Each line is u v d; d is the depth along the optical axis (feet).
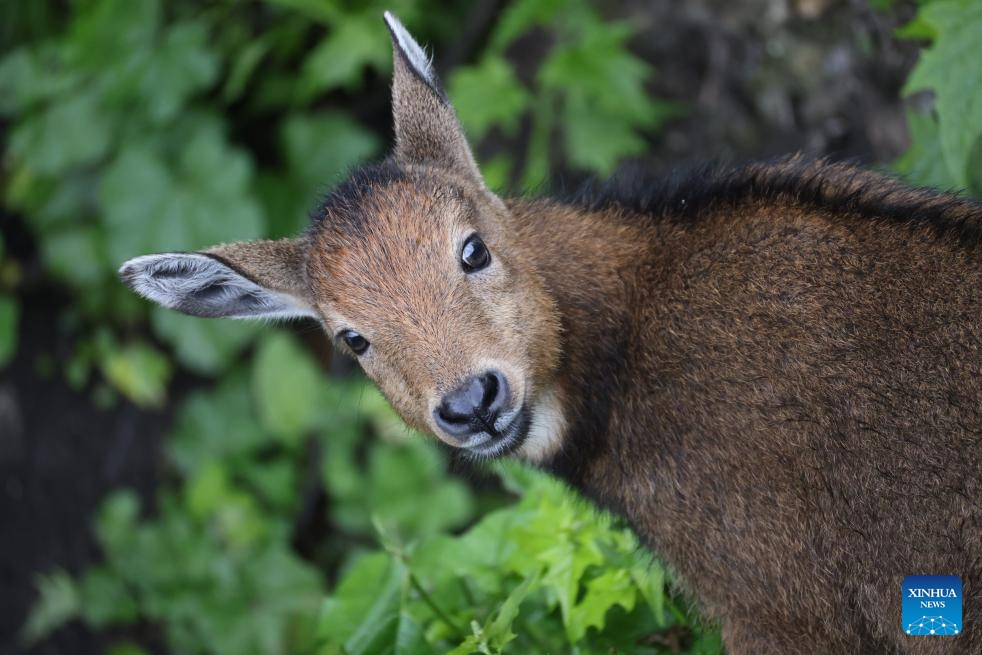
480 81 46.50
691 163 31.50
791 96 46.14
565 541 29.19
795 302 27.04
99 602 54.13
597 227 30.04
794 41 45.83
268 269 31.53
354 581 30.04
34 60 54.44
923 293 26.20
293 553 52.90
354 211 29.43
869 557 25.99
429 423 28.43
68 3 56.59
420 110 31.78
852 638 26.55
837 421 26.08
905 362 25.88
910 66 43.19
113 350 55.83
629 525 29.14
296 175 51.65
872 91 44.47
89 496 56.70
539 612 30.27
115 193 50.70
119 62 51.26
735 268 27.86
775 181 28.58
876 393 25.91
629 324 29.01
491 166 46.11
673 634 29.76
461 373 27.71
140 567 53.72
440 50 51.55
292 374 51.65
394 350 28.43
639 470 28.14
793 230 27.63
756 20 46.42
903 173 33.32
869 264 26.78
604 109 47.39
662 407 27.81
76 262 53.88
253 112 53.26
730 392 27.04
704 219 28.76
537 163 47.62
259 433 53.88
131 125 51.80
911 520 25.58
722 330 27.48
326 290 29.32
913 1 39.93
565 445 29.76
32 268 56.95
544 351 29.12
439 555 30.89
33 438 57.21
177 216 50.03
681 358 27.76
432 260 28.58
